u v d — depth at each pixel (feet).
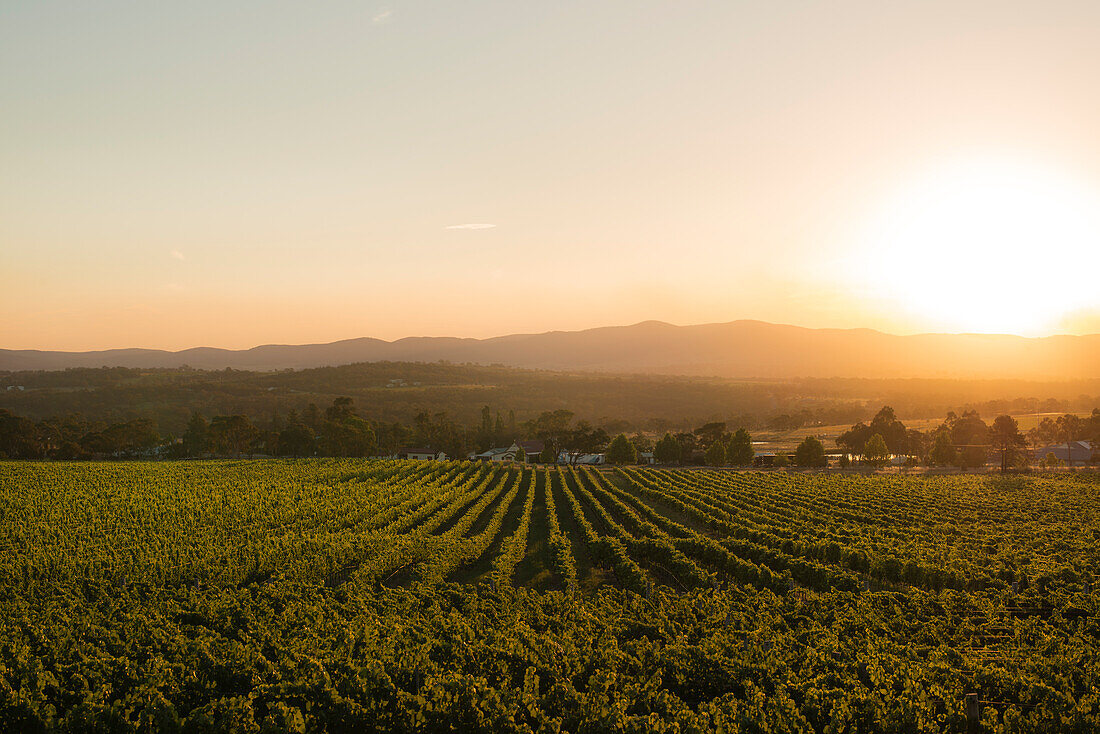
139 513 177.17
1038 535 146.72
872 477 282.77
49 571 116.57
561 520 196.13
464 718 56.59
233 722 55.06
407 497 217.97
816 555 131.23
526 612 86.38
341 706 57.77
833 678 62.23
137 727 55.36
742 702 57.47
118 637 75.97
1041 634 76.28
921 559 118.73
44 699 59.11
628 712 60.34
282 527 159.84
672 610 87.51
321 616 83.15
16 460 373.40
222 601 90.79
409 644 70.79
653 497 228.84
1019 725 54.54
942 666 63.21
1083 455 376.07
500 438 522.06
